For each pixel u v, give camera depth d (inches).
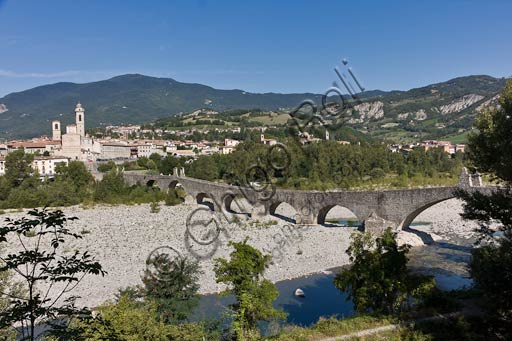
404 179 3398.1
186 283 969.5
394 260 952.3
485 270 805.9
